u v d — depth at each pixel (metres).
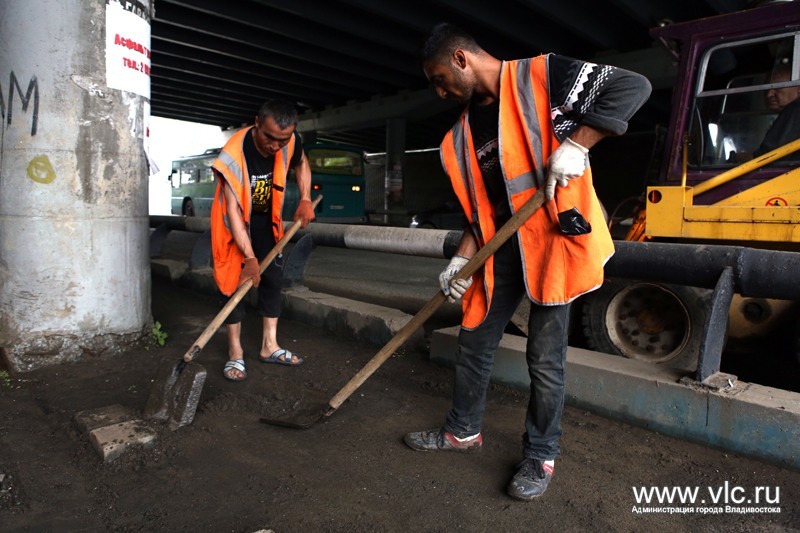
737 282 2.73
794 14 3.19
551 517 2.03
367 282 7.32
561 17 11.34
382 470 2.34
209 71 17.34
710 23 3.48
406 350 3.94
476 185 2.24
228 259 3.31
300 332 4.45
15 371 3.37
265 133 3.04
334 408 2.69
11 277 3.42
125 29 3.54
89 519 1.98
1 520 1.96
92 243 3.52
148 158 3.85
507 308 2.31
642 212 3.82
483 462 2.42
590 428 2.74
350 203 15.91
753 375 3.59
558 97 1.94
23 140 3.34
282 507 2.06
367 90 19.22
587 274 2.03
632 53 13.06
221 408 2.91
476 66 2.08
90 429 2.51
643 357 3.36
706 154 3.55
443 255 3.91
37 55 3.29
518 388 3.20
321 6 12.26
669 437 2.64
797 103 3.21
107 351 3.64
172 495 2.13
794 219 3.02
